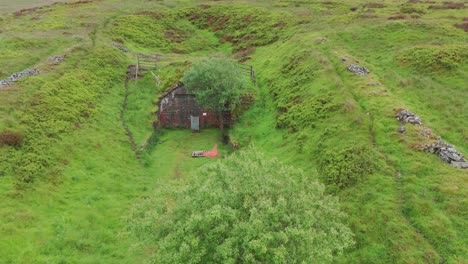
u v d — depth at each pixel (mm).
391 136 35469
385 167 31875
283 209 20078
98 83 55875
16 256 26594
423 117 38875
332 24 71625
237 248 19328
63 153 39125
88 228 31703
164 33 85938
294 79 53344
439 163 31188
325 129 39281
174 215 21797
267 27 80500
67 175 36812
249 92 56219
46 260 27250
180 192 23266
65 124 43125
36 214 31125
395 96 42781
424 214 27016
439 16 70062
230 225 20438
